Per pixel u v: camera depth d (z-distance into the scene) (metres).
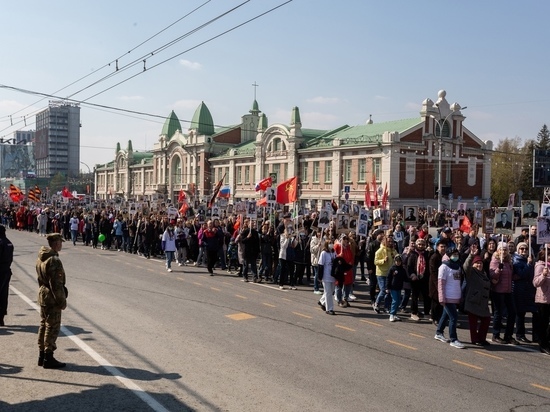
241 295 15.32
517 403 7.26
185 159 88.00
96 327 10.80
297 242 17.47
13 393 7.14
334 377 8.05
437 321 12.40
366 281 19.36
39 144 145.12
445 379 8.20
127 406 6.75
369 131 59.50
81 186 139.00
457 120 59.34
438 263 12.19
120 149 113.38
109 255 26.03
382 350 9.80
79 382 7.60
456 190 59.34
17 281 16.64
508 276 11.01
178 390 7.34
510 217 16.45
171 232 20.58
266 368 8.40
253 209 22.92
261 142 70.06
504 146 93.38
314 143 63.53
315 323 11.92
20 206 50.62
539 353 10.16
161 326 11.00
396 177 53.38
